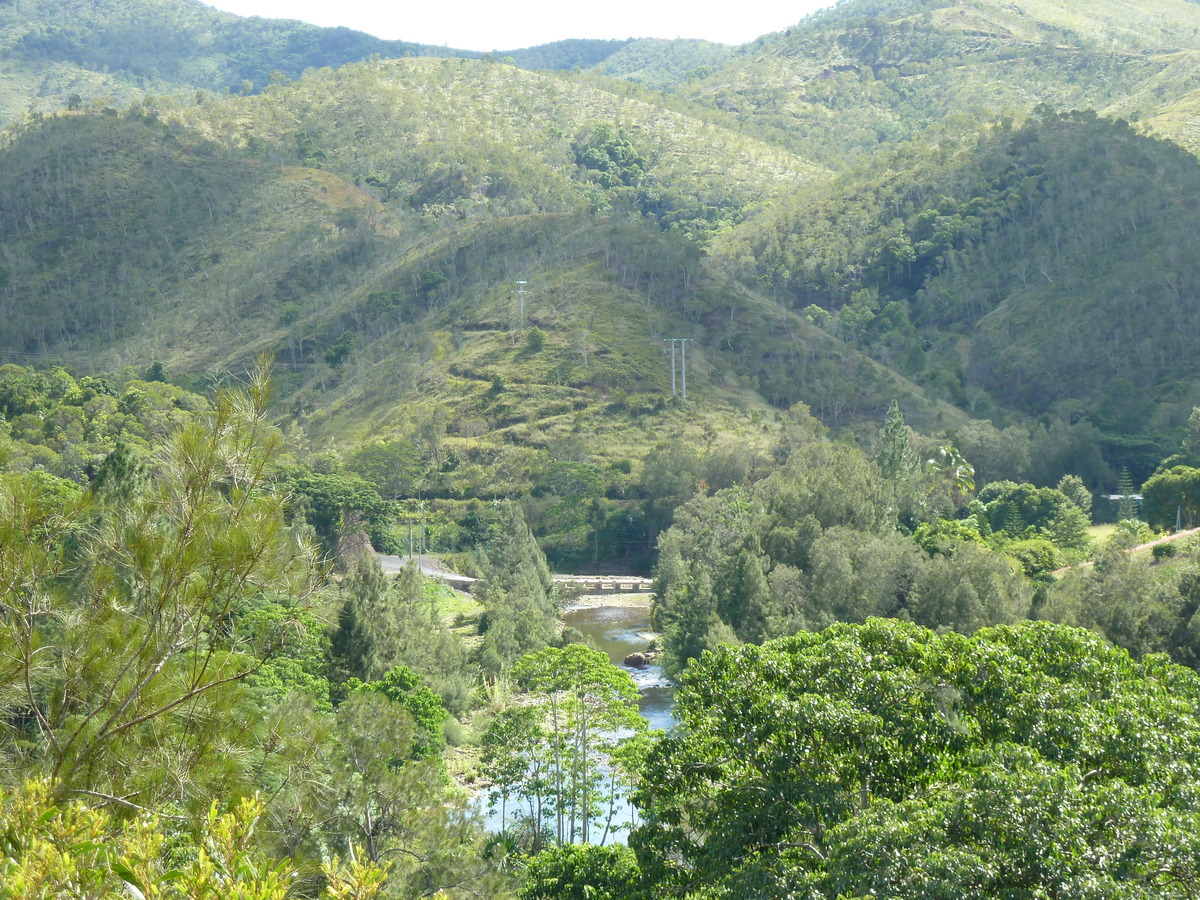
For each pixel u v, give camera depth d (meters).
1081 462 140.88
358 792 21.20
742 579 64.25
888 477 103.31
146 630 11.34
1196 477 96.38
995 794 15.52
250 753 12.02
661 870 21.41
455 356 164.00
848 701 19.64
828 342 177.50
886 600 61.34
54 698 10.88
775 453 130.12
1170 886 14.39
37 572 10.74
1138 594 53.09
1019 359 186.00
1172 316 180.50
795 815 19.16
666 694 67.75
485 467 137.38
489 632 70.56
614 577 116.62
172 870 6.80
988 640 22.16
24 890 6.48
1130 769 17.89
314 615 12.42
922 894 14.51
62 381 145.25
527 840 41.22
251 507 11.94
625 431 143.75
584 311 169.75
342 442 147.25
